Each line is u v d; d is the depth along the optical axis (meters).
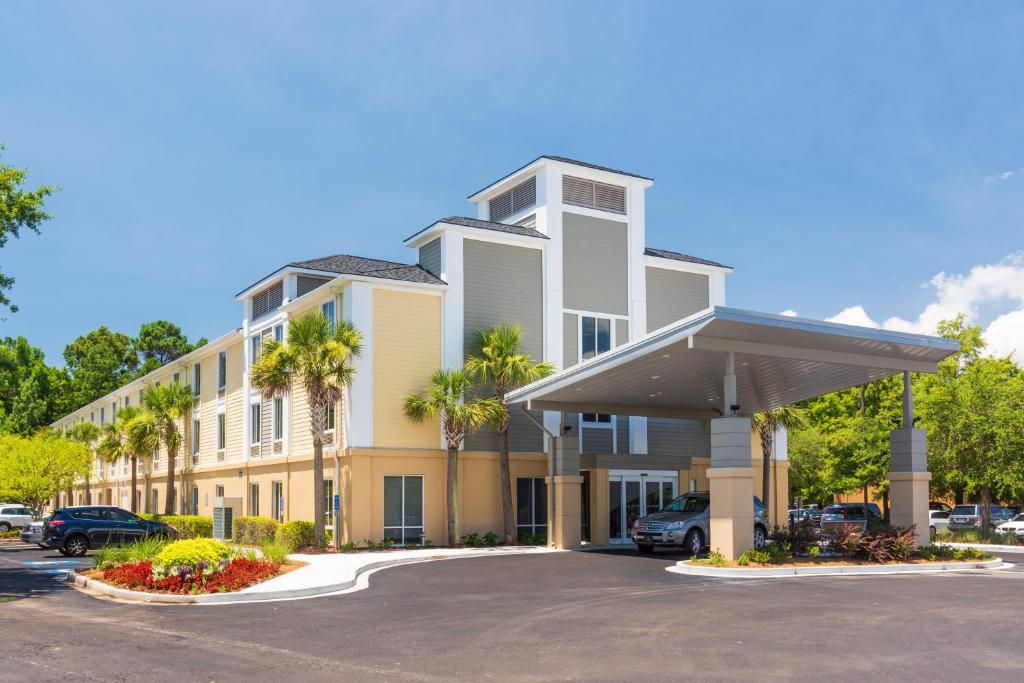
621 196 34.00
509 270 31.12
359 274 28.42
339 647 11.07
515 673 9.53
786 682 9.05
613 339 32.84
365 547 27.34
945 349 23.69
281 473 33.03
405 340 29.03
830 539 22.11
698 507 25.67
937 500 53.22
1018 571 21.02
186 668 9.84
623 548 28.36
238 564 18.17
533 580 18.83
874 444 44.50
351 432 27.75
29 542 37.09
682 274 34.97
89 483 62.88
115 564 19.47
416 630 12.34
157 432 41.66
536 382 27.05
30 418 78.94
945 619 13.07
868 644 11.09
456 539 28.39
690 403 30.30
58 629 12.61
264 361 27.50
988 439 32.97
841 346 22.50
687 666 9.84
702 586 17.48
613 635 11.84
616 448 32.62
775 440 35.34
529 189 33.28
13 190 22.92
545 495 31.11
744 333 21.02
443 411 29.02
